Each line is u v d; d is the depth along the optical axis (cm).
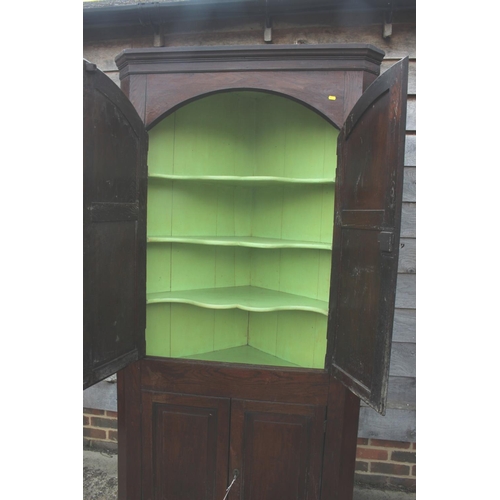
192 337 201
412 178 198
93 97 129
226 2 192
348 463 165
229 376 165
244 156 211
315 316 183
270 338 205
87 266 130
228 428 166
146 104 162
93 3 202
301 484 165
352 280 142
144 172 162
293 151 191
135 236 158
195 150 195
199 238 183
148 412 171
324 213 179
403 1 186
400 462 214
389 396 210
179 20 205
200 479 170
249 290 204
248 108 210
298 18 199
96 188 133
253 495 168
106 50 216
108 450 236
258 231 213
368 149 132
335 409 160
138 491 175
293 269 195
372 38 196
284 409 163
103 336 142
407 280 203
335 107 152
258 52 153
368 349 129
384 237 120
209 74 158
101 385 235
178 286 197
